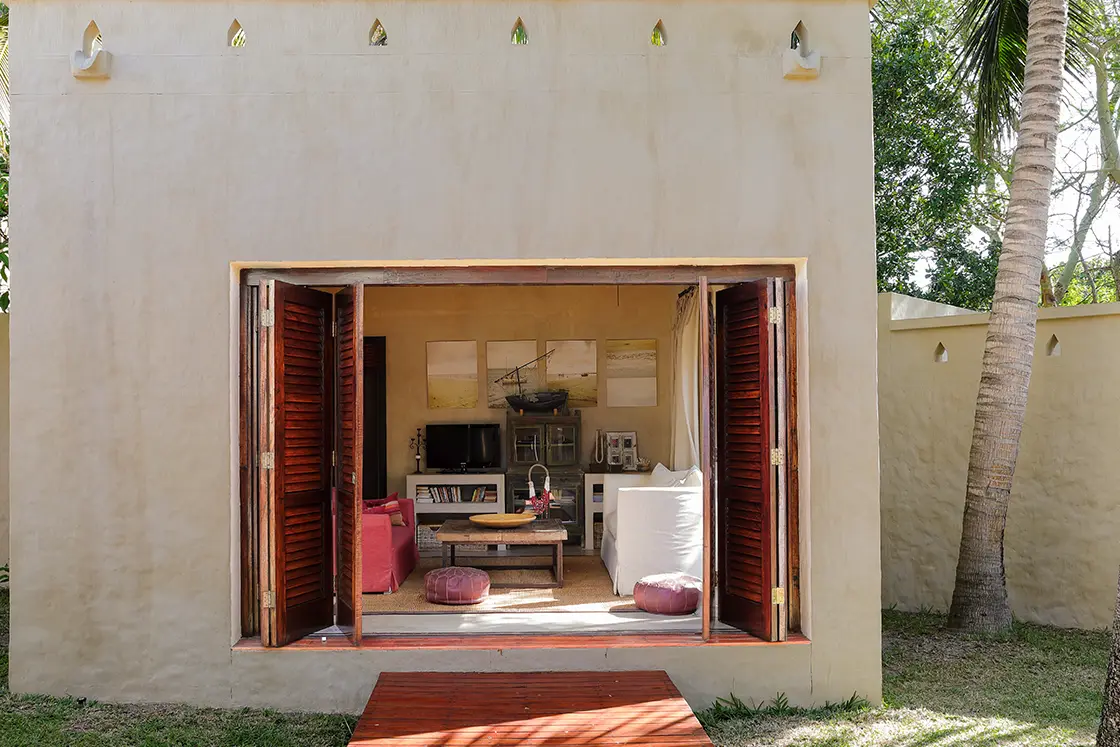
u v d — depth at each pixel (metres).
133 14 4.62
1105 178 11.90
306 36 4.63
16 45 4.62
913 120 10.63
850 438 4.66
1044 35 6.02
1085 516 6.35
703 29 4.68
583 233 4.62
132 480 4.58
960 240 11.10
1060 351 6.51
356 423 4.65
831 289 4.65
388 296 9.19
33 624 4.59
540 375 9.16
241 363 4.75
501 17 4.67
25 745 3.96
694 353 7.46
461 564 7.62
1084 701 4.73
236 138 4.61
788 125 4.67
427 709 3.99
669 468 8.98
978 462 6.15
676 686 4.61
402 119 4.62
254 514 4.75
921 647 5.80
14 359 4.59
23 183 4.60
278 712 4.52
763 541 4.71
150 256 4.59
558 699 4.13
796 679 4.64
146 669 4.57
